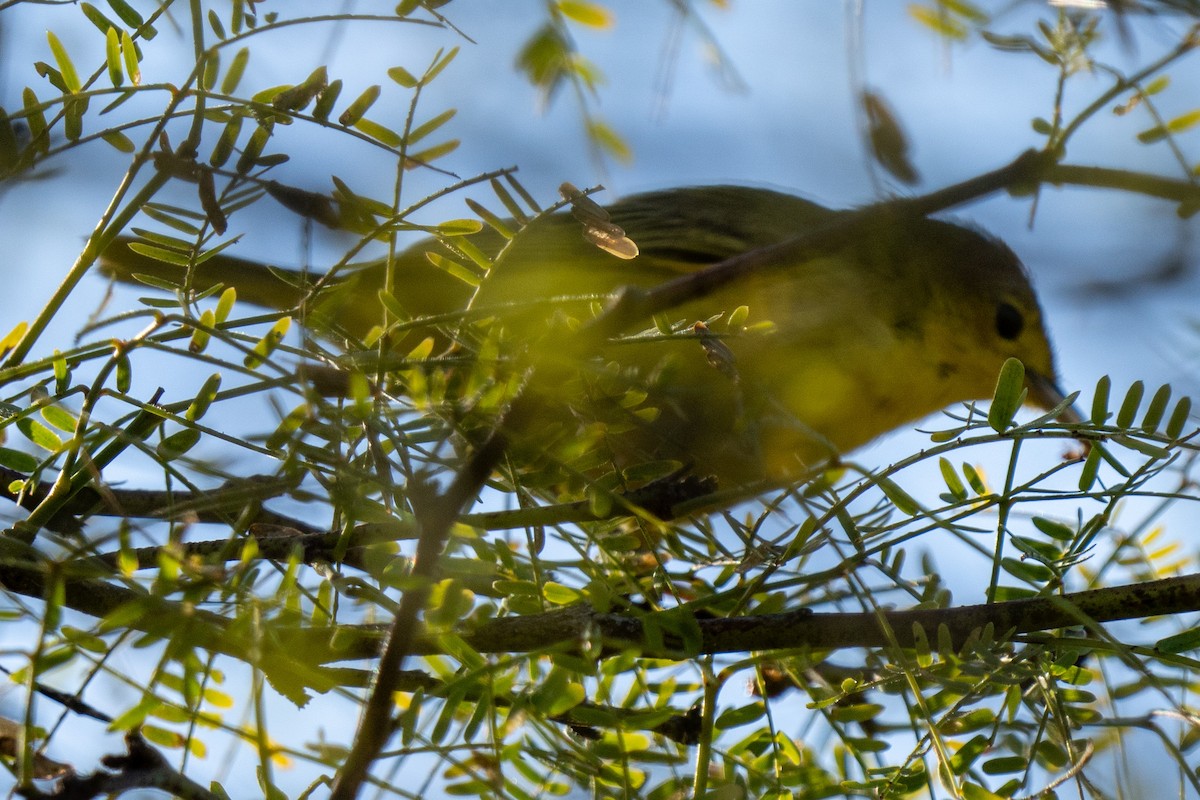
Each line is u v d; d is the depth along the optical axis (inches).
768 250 219.9
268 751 154.2
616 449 239.8
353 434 198.8
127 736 150.2
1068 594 210.5
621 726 193.8
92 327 190.2
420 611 167.2
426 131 208.4
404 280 295.4
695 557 231.0
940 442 212.7
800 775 212.8
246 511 185.3
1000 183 221.5
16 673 160.9
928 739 206.1
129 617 152.9
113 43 201.0
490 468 174.6
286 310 209.9
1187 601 205.8
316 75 201.9
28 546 169.0
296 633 168.2
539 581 211.0
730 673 218.2
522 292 287.7
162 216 210.1
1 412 213.3
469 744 173.9
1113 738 227.8
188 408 198.7
